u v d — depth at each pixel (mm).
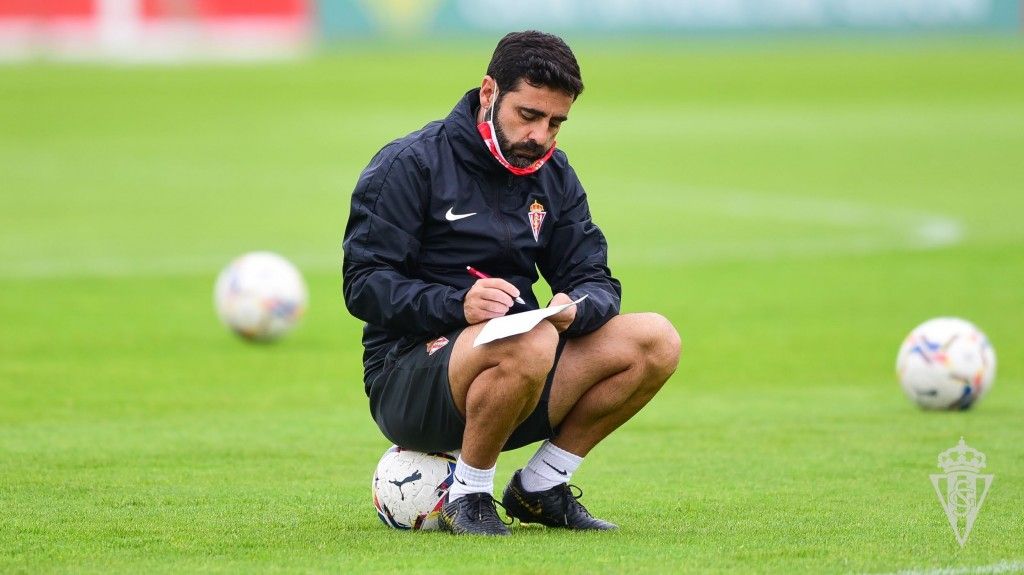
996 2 179875
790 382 35000
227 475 24328
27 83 134500
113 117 116875
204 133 108750
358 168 90750
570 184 20375
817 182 83875
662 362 19453
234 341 40469
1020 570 17531
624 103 133750
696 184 83375
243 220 68500
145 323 43062
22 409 30875
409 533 19703
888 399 32688
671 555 18188
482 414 18703
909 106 130250
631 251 59312
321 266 55594
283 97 131625
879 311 45531
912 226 65812
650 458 26203
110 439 27672
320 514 21125
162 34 155375
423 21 167500
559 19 171875
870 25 178875
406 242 19438
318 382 34656
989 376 30875
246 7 159000
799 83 147375
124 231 64125
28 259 55750
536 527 20375
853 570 17453
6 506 21578
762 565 17656
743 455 26453
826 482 23891
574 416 19844
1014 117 120688
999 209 71438
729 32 177875
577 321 19062
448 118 19797
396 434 19953
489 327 18281
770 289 49875
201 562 17891
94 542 19109
